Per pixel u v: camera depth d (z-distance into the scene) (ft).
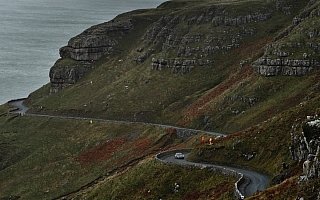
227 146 443.32
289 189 282.36
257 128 453.58
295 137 366.22
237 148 433.89
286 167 358.02
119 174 500.74
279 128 429.38
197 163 438.40
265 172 388.57
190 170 414.41
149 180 426.10
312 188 265.13
